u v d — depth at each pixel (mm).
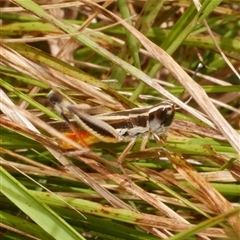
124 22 298
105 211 291
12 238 302
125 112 296
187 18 307
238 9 352
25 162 311
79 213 294
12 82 319
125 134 295
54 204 293
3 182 284
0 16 327
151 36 327
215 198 291
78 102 306
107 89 302
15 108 284
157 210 304
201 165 305
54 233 284
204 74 346
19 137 302
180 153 297
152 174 299
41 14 297
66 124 294
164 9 335
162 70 355
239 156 295
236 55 332
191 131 305
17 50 304
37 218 284
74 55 341
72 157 305
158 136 298
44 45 345
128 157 302
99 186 293
